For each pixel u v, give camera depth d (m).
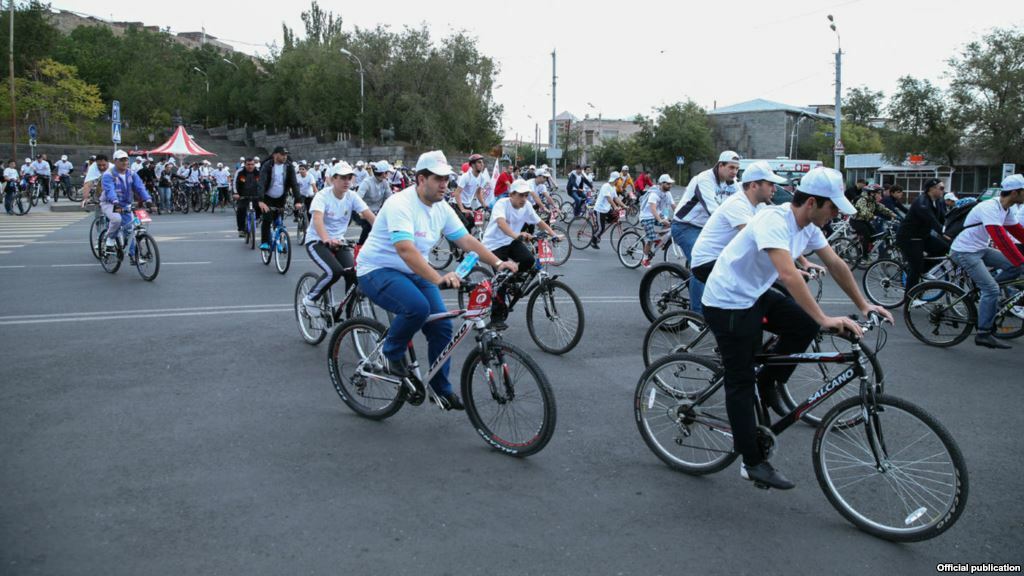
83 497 3.74
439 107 48.19
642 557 3.28
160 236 16.75
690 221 7.59
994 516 3.74
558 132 89.25
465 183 13.26
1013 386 6.03
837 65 29.58
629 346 7.17
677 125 61.56
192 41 105.69
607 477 4.14
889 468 3.57
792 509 3.79
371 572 3.10
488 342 4.42
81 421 4.84
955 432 4.95
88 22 81.81
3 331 7.33
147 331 7.41
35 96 43.06
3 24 40.53
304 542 3.33
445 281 4.32
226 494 3.81
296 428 4.80
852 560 3.30
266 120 58.56
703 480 4.13
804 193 3.60
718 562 3.25
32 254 13.12
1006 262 7.42
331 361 5.24
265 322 7.89
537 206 15.05
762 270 3.79
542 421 4.22
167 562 3.15
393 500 3.78
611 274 12.12
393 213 4.46
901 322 8.74
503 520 3.59
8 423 4.78
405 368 4.73
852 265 13.57
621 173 23.42
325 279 6.54
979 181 41.84
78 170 40.41
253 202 14.70
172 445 4.46
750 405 3.85
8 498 3.72
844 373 3.68
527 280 7.12
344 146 49.19
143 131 52.16
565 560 3.23
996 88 36.00
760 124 65.50
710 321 3.91
